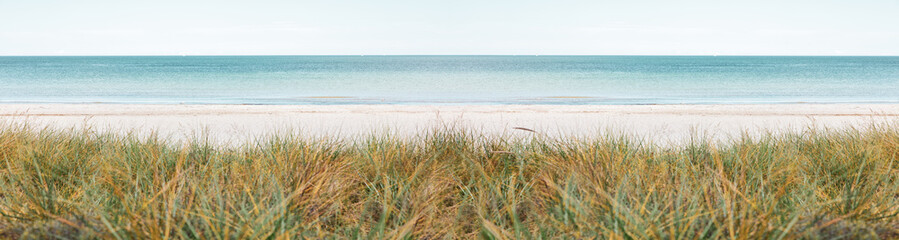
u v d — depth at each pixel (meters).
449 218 2.86
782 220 2.32
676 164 3.50
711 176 2.93
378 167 3.42
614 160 3.44
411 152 4.08
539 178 3.22
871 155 3.66
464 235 2.67
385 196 2.76
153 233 2.05
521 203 2.96
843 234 2.16
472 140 4.51
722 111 12.68
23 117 10.34
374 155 3.82
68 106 13.76
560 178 3.18
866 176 3.28
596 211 2.48
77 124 9.23
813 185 2.89
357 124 9.54
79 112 11.97
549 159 3.70
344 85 33.38
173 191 2.57
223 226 2.27
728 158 3.69
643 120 10.44
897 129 4.96
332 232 2.62
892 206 2.61
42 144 4.12
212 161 3.64
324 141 4.48
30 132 5.00
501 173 3.61
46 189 2.89
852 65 98.69
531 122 9.98
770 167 3.09
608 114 11.73
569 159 3.46
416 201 2.75
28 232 2.14
